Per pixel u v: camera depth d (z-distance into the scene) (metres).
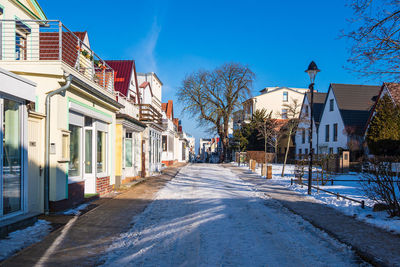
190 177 18.86
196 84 41.94
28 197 7.06
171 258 4.81
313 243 5.66
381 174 8.05
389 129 22.38
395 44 7.76
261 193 12.15
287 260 4.79
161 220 7.36
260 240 5.82
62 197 7.99
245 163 37.12
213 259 4.79
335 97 32.41
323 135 34.75
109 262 4.61
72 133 9.05
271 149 44.16
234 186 14.45
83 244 5.43
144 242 5.62
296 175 16.91
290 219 7.58
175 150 40.28
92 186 10.38
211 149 108.19
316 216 7.89
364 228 6.65
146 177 18.08
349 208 8.73
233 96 41.78
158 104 29.58
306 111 40.31
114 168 12.44
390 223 6.70
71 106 8.52
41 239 5.61
